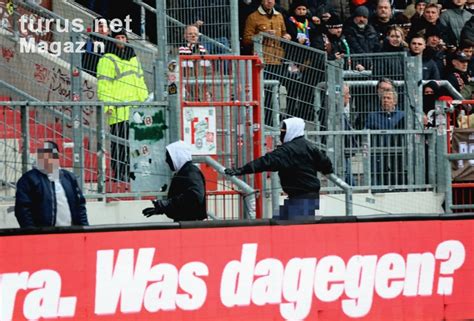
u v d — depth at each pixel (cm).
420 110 5206
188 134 4491
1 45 4859
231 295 3631
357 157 5062
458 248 3909
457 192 5275
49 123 4444
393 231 3828
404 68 5225
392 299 3828
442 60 6100
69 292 3459
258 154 4581
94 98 4822
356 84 5128
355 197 5031
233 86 4606
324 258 3744
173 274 3569
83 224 3847
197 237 3597
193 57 4466
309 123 5009
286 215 4191
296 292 3709
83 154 4438
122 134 4509
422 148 5172
